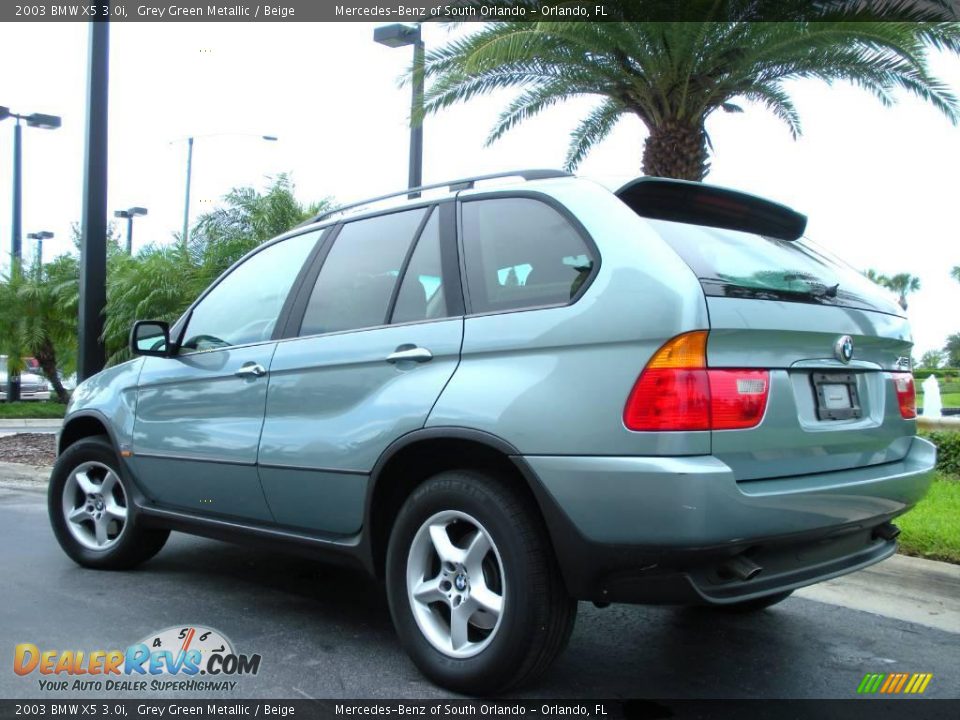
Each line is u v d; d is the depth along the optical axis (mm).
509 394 3109
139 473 4809
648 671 3631
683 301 2832
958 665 3736
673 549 2756
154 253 12828
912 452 3719
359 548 3654
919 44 8398
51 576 5043
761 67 9078
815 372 3225
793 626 4246
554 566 3082
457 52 9141
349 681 3465
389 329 3639
